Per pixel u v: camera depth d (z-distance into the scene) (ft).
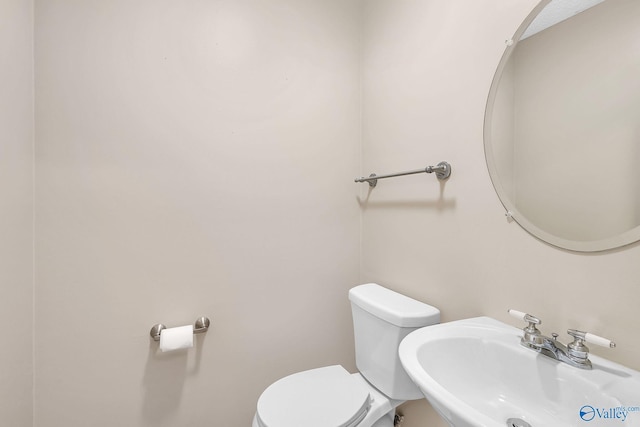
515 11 2.95
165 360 4.14
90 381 3.79
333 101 5.20
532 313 2.82
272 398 3.61
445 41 3.72
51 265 3.59
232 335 4.52
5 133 2.94
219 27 4.37
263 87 4.66
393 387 3.62
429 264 3.97
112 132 3.83
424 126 4.05
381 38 4.89
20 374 3.27
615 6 2.27
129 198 3.93
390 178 4.70
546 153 2.71
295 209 4.92
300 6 4.91
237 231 4.54
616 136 2.27
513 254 2.98
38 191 3.51
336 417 3.29
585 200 2.44
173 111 4.13
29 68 3.38
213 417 4.42
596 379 2.11
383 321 3.76
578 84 2.49
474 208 3.37
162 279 4.12
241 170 4.55
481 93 3.29
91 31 3.72
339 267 5.29
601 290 2.35
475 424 1.66
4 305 2.97
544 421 2.31
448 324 3.02
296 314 4.96
